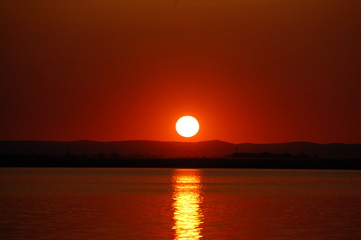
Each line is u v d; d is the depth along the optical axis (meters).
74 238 80.69
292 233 86.19
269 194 161.38
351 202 136.00
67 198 144.62
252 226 93.12
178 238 81.06
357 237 82.88
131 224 94.56
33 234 84.06
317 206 126.31
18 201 135.75
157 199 143.00
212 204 130.25
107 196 151.75
